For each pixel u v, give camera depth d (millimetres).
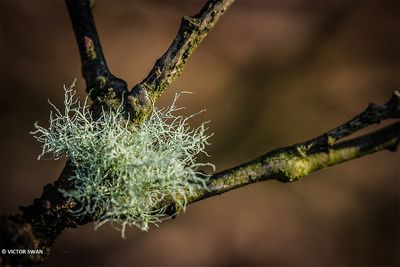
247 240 752
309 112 771
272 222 767
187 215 769
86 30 302
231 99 776
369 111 279
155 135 289
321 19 813
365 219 763
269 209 778
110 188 279
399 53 792
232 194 790
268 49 811
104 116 285
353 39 802
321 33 808
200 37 284
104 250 705
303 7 823
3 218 264
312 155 282
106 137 285
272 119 751
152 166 281
